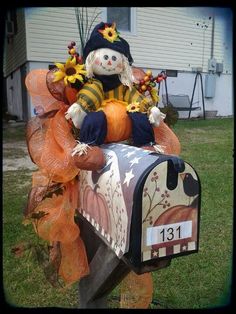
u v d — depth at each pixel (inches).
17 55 341.1
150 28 349.7
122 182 46.7
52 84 59.7
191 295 85.3
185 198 46.2
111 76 60.3
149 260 44.8
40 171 64.2
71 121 60.2
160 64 368.2
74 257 63.1
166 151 65.9
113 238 49.0
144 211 43.9
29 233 112.8
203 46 393.4
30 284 89.0
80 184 60.6
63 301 83.5
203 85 409.1
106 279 56.7
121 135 58.8
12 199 147.9
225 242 110.4
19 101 361.4
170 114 72.6
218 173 185.3
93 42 59.6
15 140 275.1
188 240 47.0
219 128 334.0
